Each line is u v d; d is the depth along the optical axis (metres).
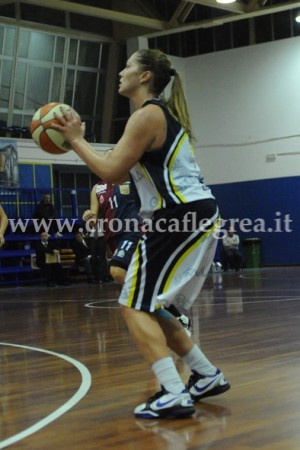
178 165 4.21
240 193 26.73
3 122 23.56
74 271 23.00
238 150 26.75
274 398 4.35
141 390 4.86
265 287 15.36
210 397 4.52
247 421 3.84
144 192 4.29
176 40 27.44
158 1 25.34
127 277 4.20
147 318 4.14
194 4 24.55
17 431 3.89
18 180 22.92
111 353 6.82
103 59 26.08
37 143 4.38
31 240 22.30
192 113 27.36
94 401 4.58
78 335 8.59
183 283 4.14
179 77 4.43
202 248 4.20
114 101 26.50
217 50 27.06
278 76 25.97
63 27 24.62
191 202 4.16
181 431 3.72
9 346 7.89
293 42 25.67
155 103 4.25
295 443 3.36
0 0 21.19
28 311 12.84
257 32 26.48
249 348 6.52
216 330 8.16
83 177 26.05
